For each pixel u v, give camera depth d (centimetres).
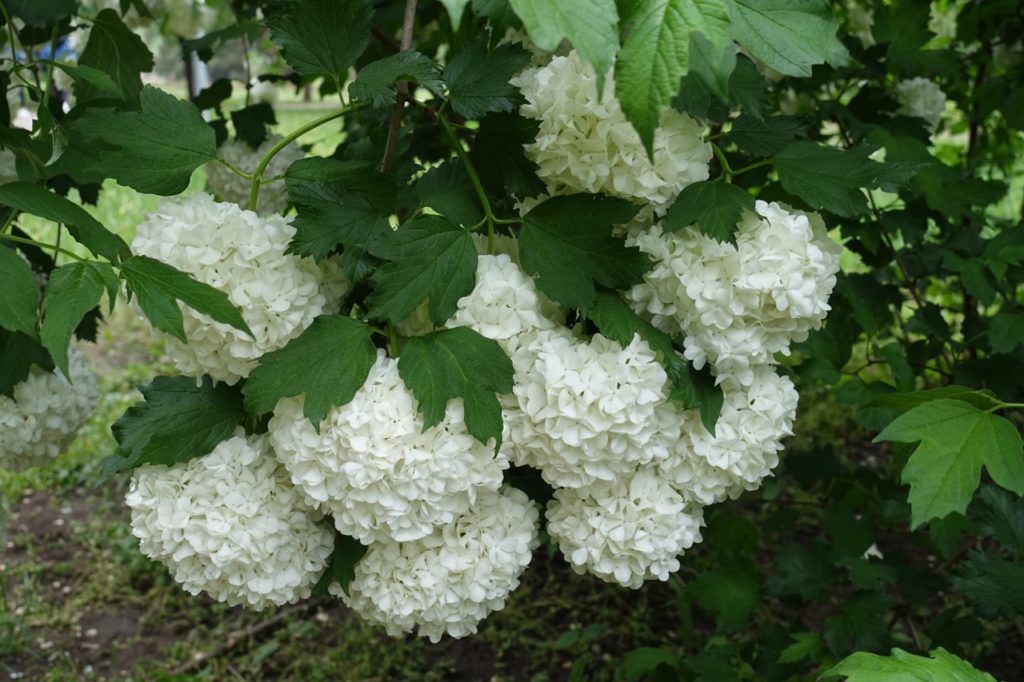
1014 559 94
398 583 71
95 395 85
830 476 99
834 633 88
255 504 70
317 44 71
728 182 72
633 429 68
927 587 92
